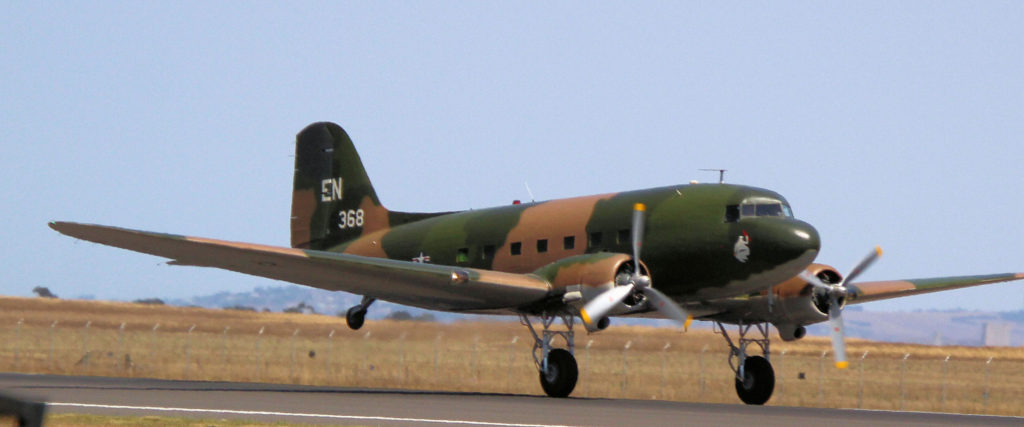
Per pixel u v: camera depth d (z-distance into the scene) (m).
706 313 95.00
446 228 105.56
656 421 66.19
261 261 84.44
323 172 120.44
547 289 86.75
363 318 108.31
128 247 82.62
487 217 102.56
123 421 60.88
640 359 185.50
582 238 92.94
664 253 88.75
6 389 85.50
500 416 66.94
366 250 113.75
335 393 87.25
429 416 66.38
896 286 97.44
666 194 91.06
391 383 123.88
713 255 86.94
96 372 125.06
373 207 115.31
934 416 78.06
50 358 138.25
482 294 87.88
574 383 88.19
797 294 90.75
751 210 86.19
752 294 93.19
